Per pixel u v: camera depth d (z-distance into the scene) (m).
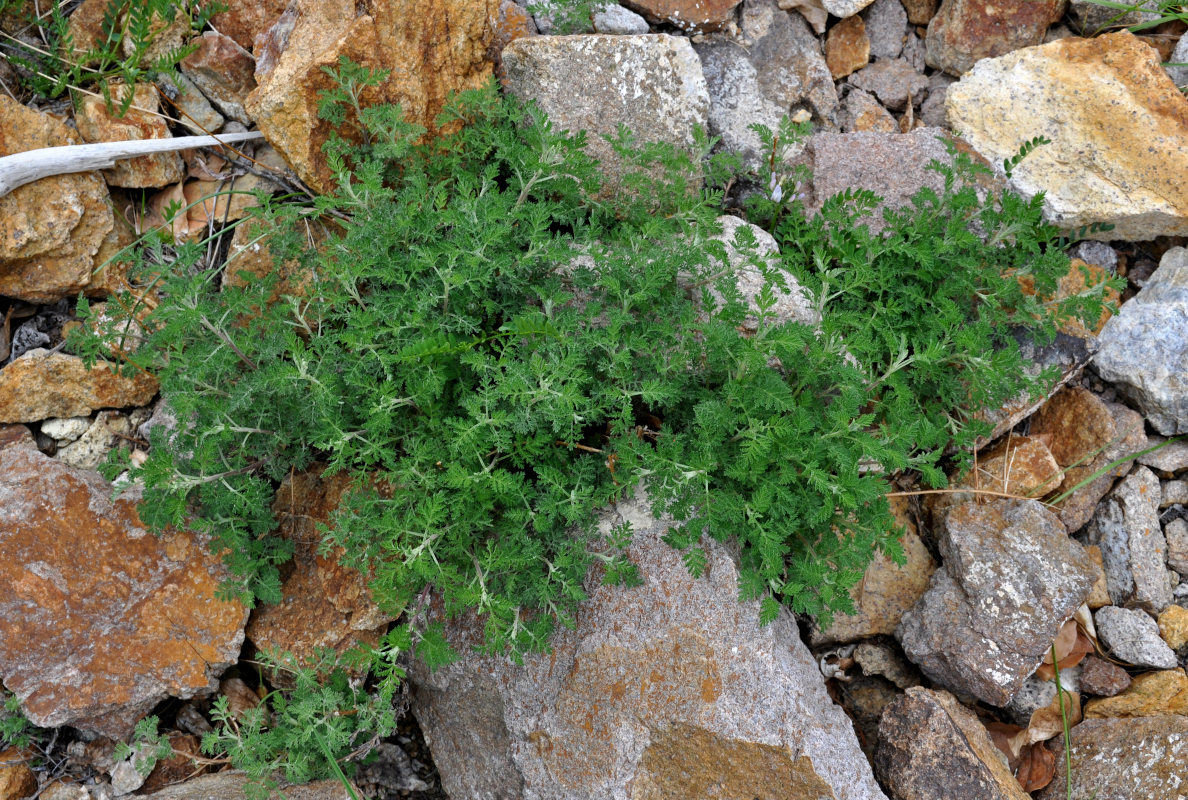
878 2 1.79
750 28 1.76
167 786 1.54
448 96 1.62
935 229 1.62
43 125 1.58
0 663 1.50
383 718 1.51
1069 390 1.68
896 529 1.52
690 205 1.56
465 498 1.48
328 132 1.58
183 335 1.52
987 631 1.57
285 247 1.53
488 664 1.54
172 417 1.58
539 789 1.51
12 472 1.54
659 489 1.47
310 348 1.50
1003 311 1.62
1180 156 1.66
